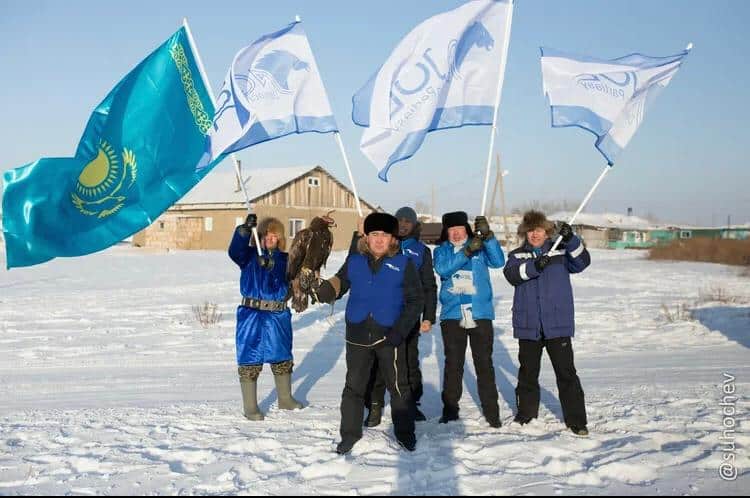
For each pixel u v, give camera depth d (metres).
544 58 6.13
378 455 4.97
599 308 15.87
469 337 5.96
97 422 6.09
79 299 17.17
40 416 6.34
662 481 4.31
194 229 45.31
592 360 9.38
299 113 6.52
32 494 4.29
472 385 7.77
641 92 6.07
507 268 5.68
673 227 86.75
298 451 5.17
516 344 10.77
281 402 6.64
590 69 6.11
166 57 6.75
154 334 11.91
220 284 21.25
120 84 6.74
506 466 4.69
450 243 5.95
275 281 6.41
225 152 6.32
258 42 6.47
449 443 5.26
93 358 9.77
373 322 5.16
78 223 6.57
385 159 6.40
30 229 6.43
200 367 9.12
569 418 5.48
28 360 9.60
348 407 5.16
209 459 4.99
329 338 11.58
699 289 20.62
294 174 45.78
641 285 22.72
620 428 5.62
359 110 6.45
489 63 6.43
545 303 5.58
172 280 22.59
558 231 5.79
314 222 6.75
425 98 6.38
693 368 8.55
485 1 6.39
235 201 43.19
